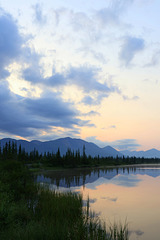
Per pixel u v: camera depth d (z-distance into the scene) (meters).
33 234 7.73
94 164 131.25
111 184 35.00
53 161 105.12
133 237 9.84
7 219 8.90
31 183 19.86
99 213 14.52
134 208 16.69
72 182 37.84
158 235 10.19
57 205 12.94
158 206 17.58
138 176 53.75
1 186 14.43
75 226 9.12
